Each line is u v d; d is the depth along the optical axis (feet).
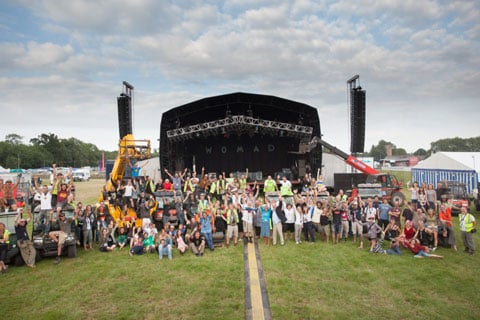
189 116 82.07
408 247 34.76
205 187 60.54
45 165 315.17
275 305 22.70
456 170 85.10
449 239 35.40
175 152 79.51
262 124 69.92
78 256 34.45
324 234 40.65
